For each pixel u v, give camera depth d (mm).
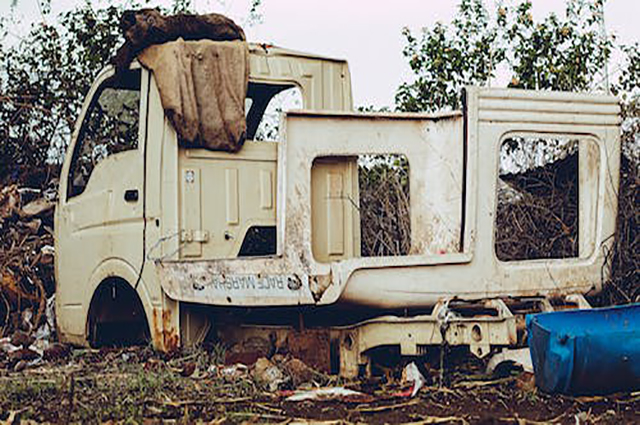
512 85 9711
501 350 5980
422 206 6434
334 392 5707
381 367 6305
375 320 5977
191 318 6770
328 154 6188
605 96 6637
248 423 5016
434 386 5805
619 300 6988
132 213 6996
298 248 6047
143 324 7738
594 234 6695
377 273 5945
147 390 5785
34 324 8438
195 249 6711
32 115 10680
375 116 6316
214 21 7121
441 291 6055
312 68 7324
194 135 6613
